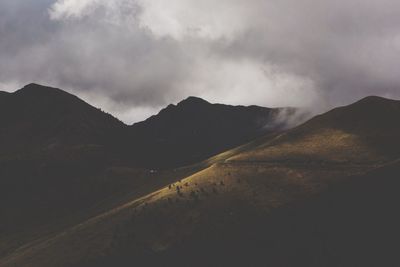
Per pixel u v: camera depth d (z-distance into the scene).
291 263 129.88
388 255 122.56
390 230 131.12
